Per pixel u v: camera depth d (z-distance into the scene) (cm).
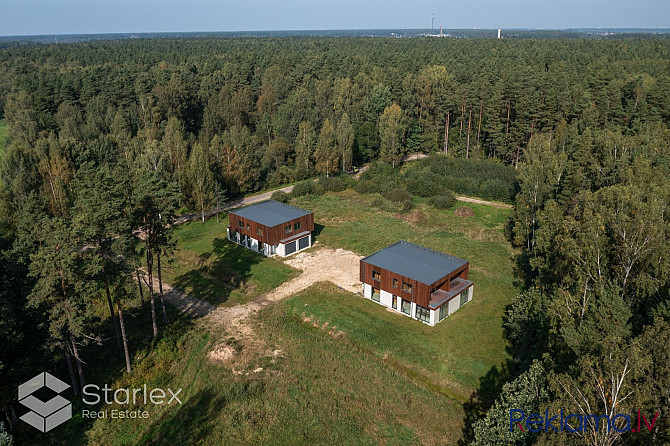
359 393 3309
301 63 14900
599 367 2214
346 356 3694
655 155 5459
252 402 3231
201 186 6806
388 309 4356
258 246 5744
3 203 5419
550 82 8931
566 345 2695
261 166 9150
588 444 1941
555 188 5319
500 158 9450
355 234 6291
